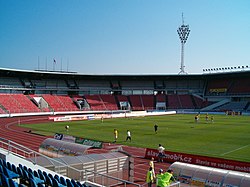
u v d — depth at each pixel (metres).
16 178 13.05
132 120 65.19
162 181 14.59
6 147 27.95
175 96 104.31
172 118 70.75
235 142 33.88
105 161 17.66
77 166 16.66
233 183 14.60
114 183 17.83
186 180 16.58
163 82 109.06
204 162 21.94
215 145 31.91
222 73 94.75
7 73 85.75
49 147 24.33
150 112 84.69
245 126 51.44
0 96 78.56
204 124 55.19
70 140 30.98
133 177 18.75
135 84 108.88
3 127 49.53
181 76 103.50
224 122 59.28
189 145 31.92
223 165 20.78
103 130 45.78
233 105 91.88
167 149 29.64
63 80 100.19
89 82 104.62
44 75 92.62
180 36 114.81
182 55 114.81
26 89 88.94
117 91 107.00
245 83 96.00
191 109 97.38
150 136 38.94
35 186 11.44
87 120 65.62
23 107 78.19
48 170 15.39
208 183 15.55
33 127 49.84
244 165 19.62
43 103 84.75
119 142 34.06
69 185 12.28
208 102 99.25
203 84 106.19
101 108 93.88
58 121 62.41
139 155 27.20
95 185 14.38
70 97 95.38
